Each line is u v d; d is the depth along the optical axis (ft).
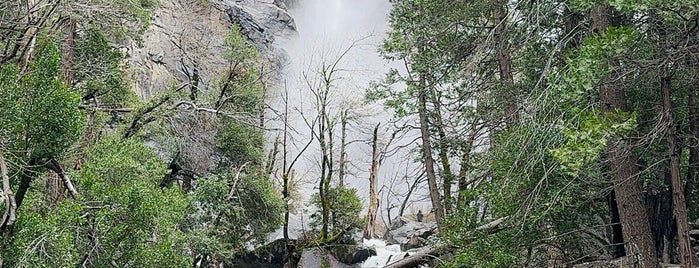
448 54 40.86
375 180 74.90
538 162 29.58
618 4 21.85
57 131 26.12
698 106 29.53
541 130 28.60
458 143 46.80
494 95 38.34
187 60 75.77
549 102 28.27
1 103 25.41
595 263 30.68
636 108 30.50
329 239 58.03
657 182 32.68
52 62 26.53
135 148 35.32
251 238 57.67
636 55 24.90
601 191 29.94
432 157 52.26
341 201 61.77
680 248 24.43
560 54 34.37
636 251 28.55
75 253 24.23
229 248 53.67
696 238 35.96
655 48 25.41
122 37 53.11
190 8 84.84
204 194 49.67
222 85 60.85
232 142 59.77
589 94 29.78
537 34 33.24
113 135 44.75
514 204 31.45
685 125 32.04
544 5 31.68
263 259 59.82
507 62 38.27
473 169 39.19
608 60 23.44
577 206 32.40
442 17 40.32
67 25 46.44
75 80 49.03
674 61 24.81
